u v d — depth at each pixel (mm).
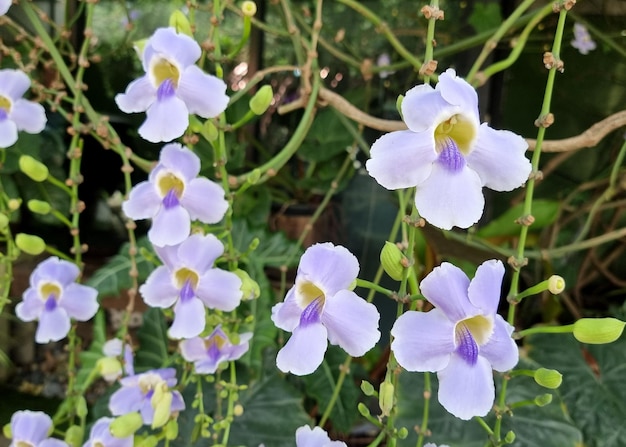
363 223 598
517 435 353
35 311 331
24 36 412
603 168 534
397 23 625
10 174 531
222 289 276
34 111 322
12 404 565
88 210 603
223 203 276
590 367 411
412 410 358
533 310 512
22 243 309
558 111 573
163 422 269
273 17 590
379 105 622
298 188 589
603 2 521
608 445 376
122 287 460
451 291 196
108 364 327
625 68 547
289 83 601
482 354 205
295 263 459
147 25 612
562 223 499
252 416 388
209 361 309
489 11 521
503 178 206
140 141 590
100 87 605
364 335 208
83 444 314
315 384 427
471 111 201
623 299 538
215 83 256
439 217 195
